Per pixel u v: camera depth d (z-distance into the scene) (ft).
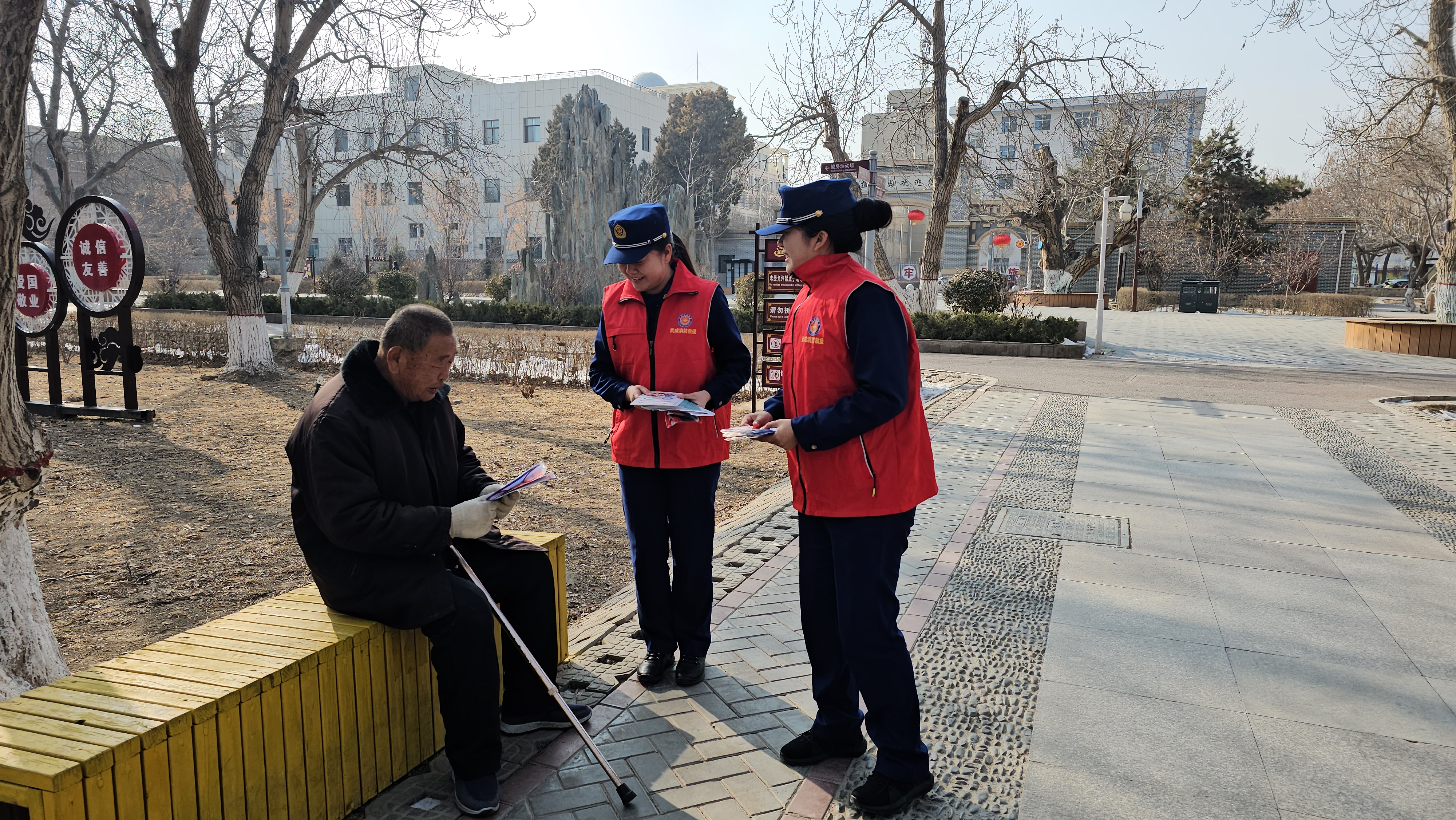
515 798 8.52
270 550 16.25
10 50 8.52
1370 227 132.87
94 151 75.82
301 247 59.72
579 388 40.11
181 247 147.95
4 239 8.83
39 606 9.99
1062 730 9.65
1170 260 123.54
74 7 56.08
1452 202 52.70
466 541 9.64
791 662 11.57
